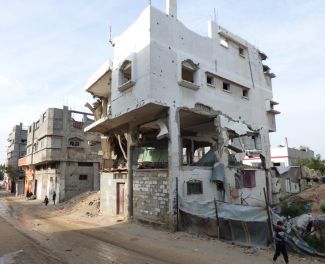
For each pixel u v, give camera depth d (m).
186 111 17.72
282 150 44.03
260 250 10.88
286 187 25.97
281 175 23.95
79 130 38.38
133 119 19.14
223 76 20.31
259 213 11.47
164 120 16.78
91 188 38.00
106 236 14.04
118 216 20.22
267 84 25.19
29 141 48.38
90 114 39.69
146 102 15.71
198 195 16.98
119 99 18.55
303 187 28.31
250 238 11.62
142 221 17.55
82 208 25.50
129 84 17.27
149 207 17.25
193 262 9.53
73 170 37.00
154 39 16.44
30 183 50.84
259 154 22.30
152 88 15.76
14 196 55.62
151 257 10.11
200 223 13.91
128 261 9.56
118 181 20.83
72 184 36.66
